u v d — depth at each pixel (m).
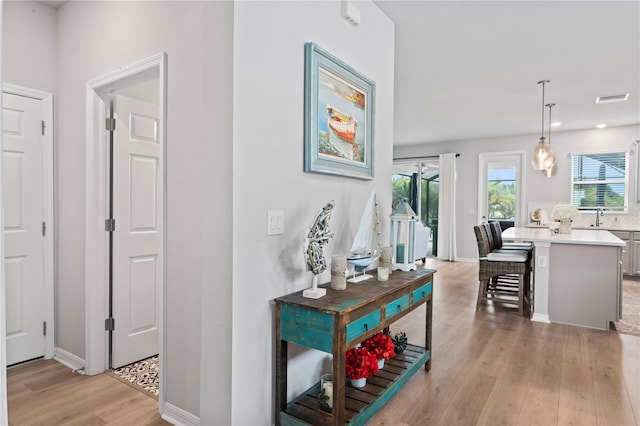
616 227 6.41
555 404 2.23
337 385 1.70
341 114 2.39
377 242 2.69
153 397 2.32
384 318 2.06
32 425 2.03
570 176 7.01
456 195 8.06
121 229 2.70
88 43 2.62
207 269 1.79
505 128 6.88
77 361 2.73
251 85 1.78
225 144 1.71
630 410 2.17
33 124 2.80
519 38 3.34
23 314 2.78
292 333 1.83
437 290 5.20
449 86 4.62
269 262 1.90
